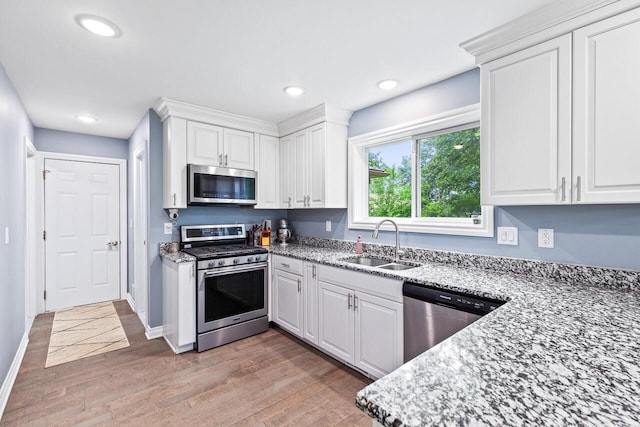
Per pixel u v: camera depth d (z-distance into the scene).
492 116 1.75
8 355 2.16
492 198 1.75
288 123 3.38
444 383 0.69
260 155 3.44
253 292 3.02
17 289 2.51
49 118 3.25
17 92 2.54
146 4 1.48
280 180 3.61
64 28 1.67
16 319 2.45
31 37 1.75
